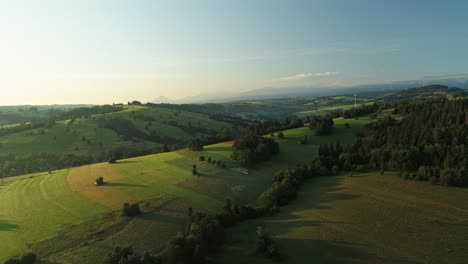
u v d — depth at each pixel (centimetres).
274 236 6519
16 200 8738
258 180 10288
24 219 7338
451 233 6016
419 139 11169
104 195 8688
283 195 8606
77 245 6062
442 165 9275
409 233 6141
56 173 11456
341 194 8675
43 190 9425
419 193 8181
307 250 5803
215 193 9044
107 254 5641
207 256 5856
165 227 6925
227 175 10388
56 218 7288
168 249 5372
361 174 10306
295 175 10106
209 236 6000
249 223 7400
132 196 8581
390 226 6494
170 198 8419
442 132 11000
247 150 11519
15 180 11088
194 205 8162
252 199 9012
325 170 10756
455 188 8338
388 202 7750
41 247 5981
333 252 5650
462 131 10906
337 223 6856
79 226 6812
